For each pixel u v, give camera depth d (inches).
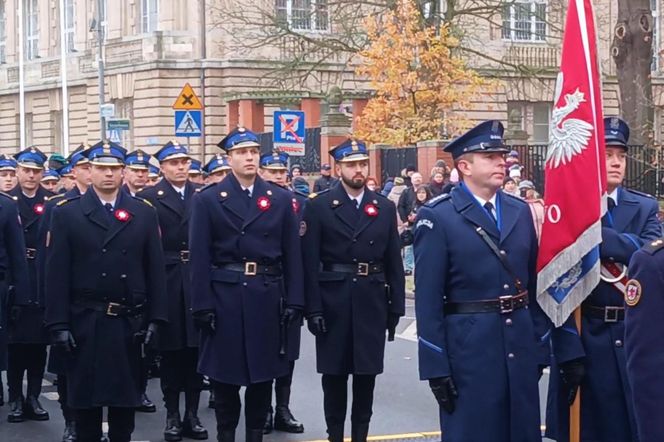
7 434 499.8
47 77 2303.2
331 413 438.6
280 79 1701.5
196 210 416.5
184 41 1927.9
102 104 1688.0
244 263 414.3
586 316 340.8
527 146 1309.1
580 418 341.4
